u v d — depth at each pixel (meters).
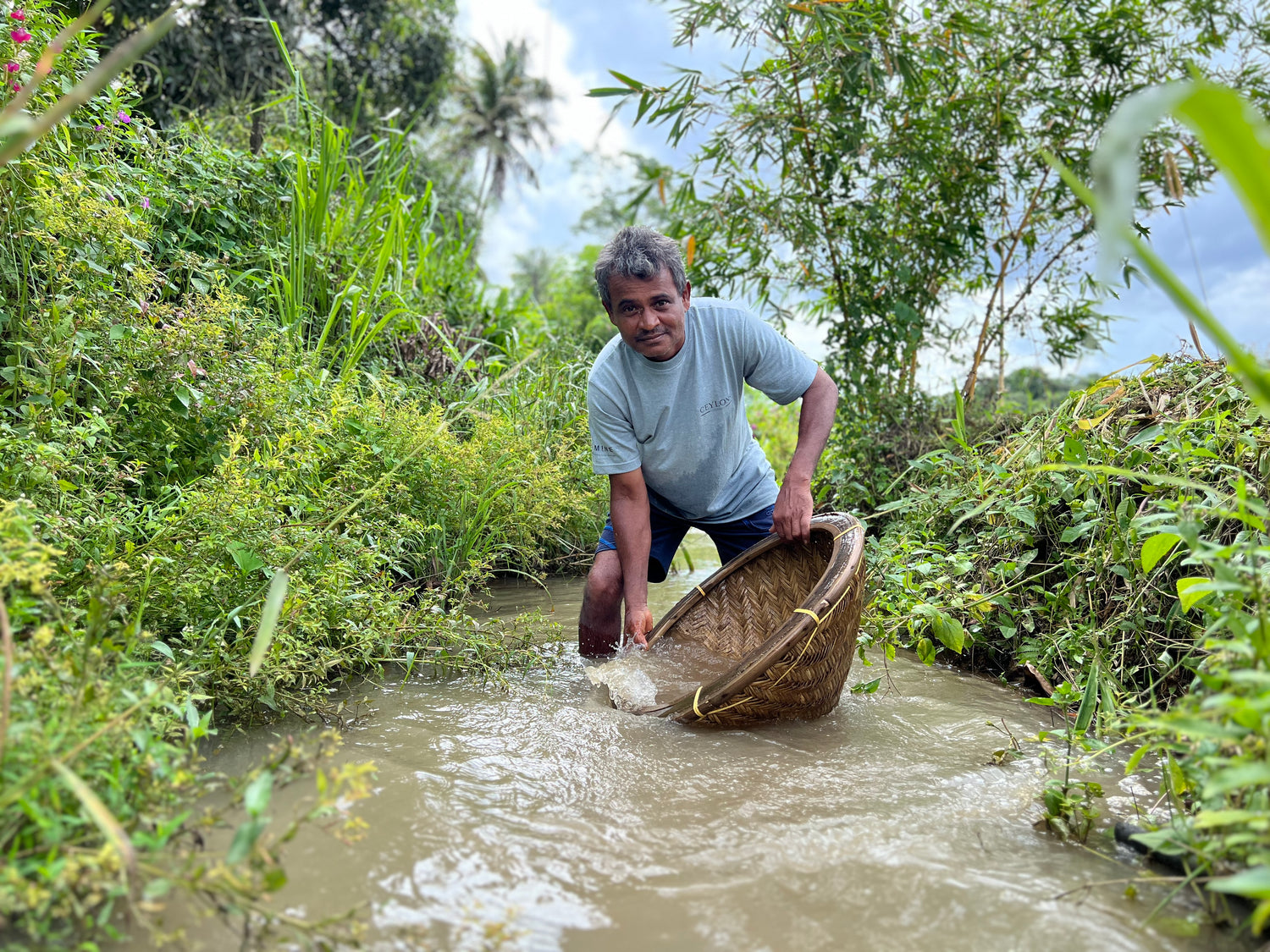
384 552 3.07
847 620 2.28
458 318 6.27
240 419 2.72
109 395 2.64
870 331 5.03
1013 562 2.94
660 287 2.56
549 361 5.98
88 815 1.22
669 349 2.67
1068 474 2.90
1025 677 2.80
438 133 21.28
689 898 1.45
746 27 4.39
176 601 2.15
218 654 2.11
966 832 1.70
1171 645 2.31
